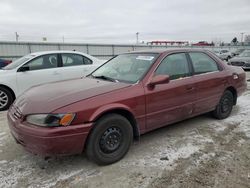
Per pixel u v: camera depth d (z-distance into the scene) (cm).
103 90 347
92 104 322
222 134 449
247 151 381
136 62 427
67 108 307
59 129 298
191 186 295
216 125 495
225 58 2969
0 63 1284
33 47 2325
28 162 357
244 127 484
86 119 315
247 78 1204
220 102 515
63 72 751
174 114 418
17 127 320
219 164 343
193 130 469
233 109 610
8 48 2198
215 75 491
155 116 390
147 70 393
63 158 367
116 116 341
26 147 319
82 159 364
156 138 434
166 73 411
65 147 305
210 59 504
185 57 453
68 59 777
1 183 307
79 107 312
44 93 352
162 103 395
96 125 325
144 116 375
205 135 445
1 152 389
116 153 349
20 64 700
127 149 361
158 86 390
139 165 344
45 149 299
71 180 312
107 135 336
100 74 446
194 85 444
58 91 353
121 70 430
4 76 663
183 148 394
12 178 317
